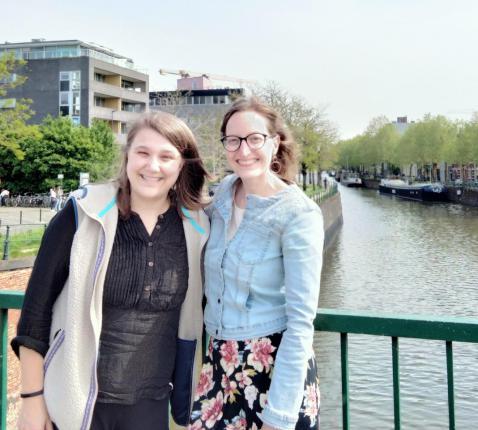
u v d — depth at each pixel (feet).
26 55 153.38
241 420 5.96
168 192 6.51
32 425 5.76
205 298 6.79
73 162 116.16
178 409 6.61
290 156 6.76
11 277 35.88
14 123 63.31
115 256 5.93
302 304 5.67
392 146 277.03
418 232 119.65
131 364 5.97
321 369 34.91
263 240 6.00
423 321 6.28
